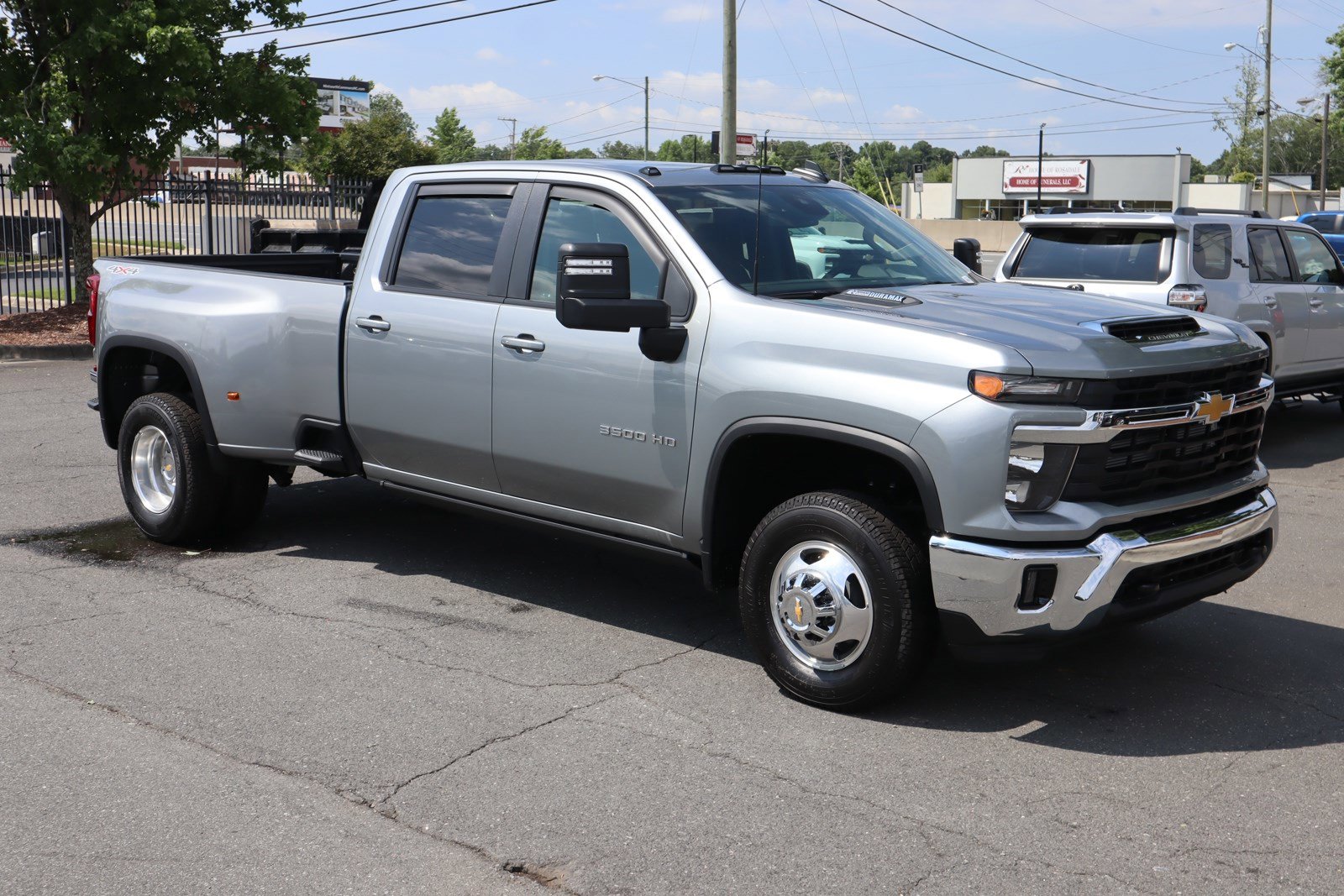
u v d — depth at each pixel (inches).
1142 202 3048.7
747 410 180.5
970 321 174.6
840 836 143.6
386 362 228.8
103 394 279.4
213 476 259.3
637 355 193.3
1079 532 161.9
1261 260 407.5
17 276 768.9
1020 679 193.3
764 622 184.5
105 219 862.5
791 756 165.2
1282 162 3841.0
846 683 175.9
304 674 193.9
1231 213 407.2
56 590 237.0
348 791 154.4
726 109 882.8
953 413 162.1
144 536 274.7
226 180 887.1
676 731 173.2
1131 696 187.2
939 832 144.4
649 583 245.8
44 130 652.7
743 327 183.0
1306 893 131.1
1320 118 2196.1
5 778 157.3
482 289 217.2
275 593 236.5
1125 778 159.2
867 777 159.0
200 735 170.9
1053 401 161.0
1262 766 163.0
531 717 177.8
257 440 251.6
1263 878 134.1
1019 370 160.2
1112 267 386.9
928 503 164.7
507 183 219.3
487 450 215.9
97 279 282.8
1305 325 420.5
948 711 180.5
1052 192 3139.8
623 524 203.3
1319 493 338.6
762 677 195.0
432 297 223.1
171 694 185.2
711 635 215.2
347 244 499.5
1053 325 173.2
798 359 176.9
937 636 173.3
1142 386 166.2
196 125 717.9
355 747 167.3
